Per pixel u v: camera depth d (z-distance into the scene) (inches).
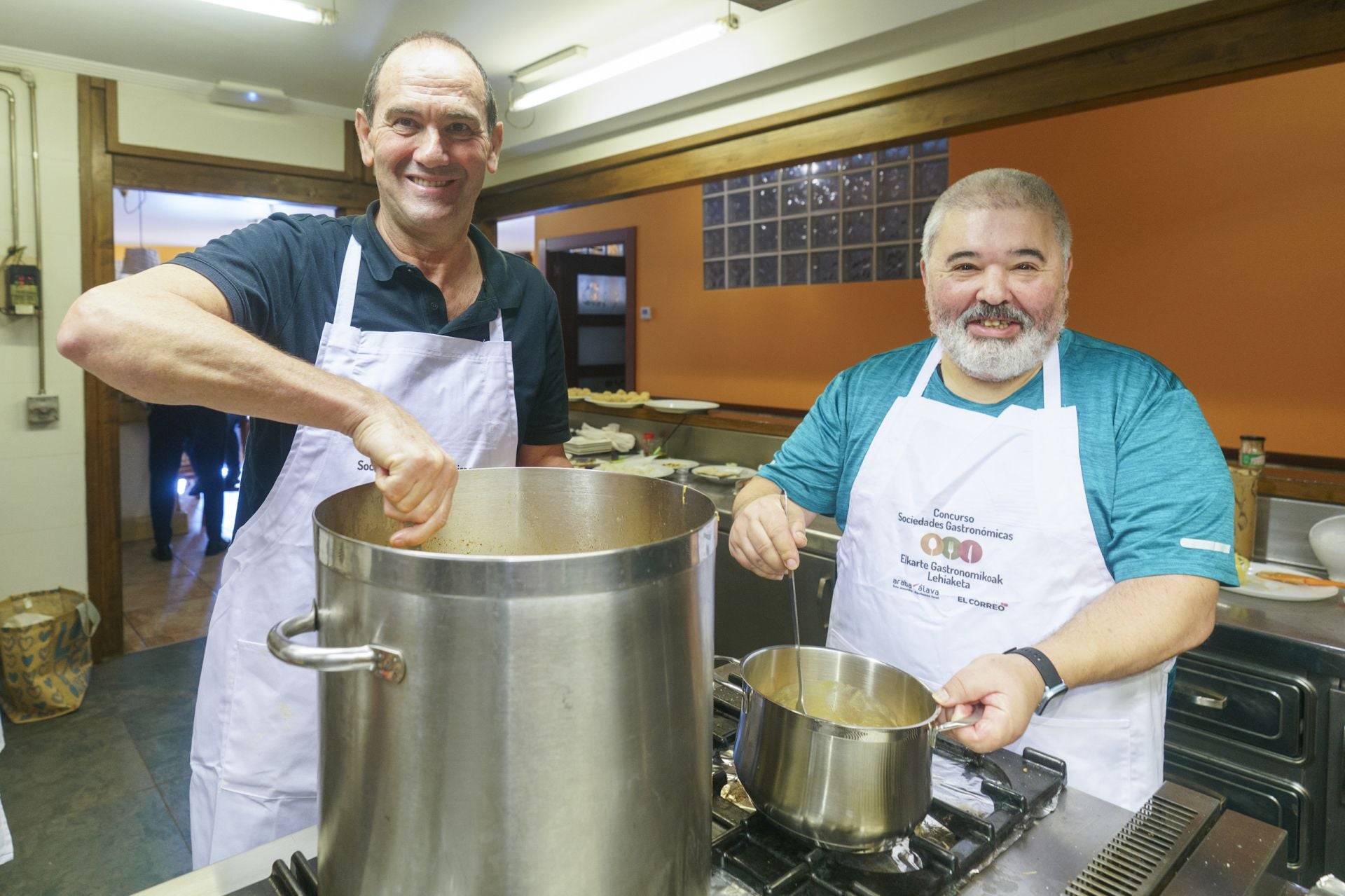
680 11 110.0
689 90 118.5
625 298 282.7
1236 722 67.6
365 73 135.6
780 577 43.1
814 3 100.7
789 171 189.0
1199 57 77.0
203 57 128.4
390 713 19.8
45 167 128.5
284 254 44.8
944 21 90.0
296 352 45.8
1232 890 26.4
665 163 133.3
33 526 131.9
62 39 120.6
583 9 109.4
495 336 51.1
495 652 18.7
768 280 197.2
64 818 94.5
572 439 152.0
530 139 148.8
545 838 19.6
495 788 19.3
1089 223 143.4
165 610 160.2
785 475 57.0
